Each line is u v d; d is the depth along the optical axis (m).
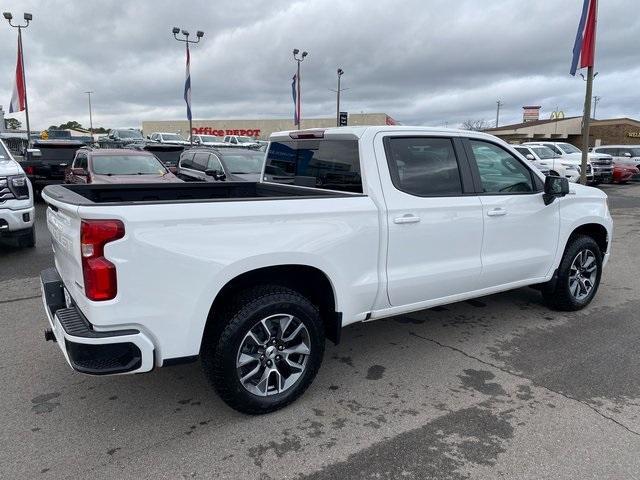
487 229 4.35
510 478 2.75
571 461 2.89
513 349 4.46
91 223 2.67
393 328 4.98
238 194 5.20
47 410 3.42
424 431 3.19
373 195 3.71
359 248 3.59
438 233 4.02
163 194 4.76
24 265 7.38
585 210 5.23
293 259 3.26
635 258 8.24
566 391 3.70
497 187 4.51
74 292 3.07
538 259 4.84
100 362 2.78
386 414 3.39
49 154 15.62
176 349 2.95
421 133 4.07
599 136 52.38
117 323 2.77
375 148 3.82
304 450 2.99
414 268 3.94
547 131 53.69
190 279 2.91
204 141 39.53
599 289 6.35
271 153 5.12
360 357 4.30
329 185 4.17
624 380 3.87
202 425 3.26
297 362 3.47
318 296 3.66
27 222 7.71
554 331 4.89
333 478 2.75
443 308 5.58
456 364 4.16
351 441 3.08
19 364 4.11
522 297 5.99
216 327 3.14
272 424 3.27
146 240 2.77
